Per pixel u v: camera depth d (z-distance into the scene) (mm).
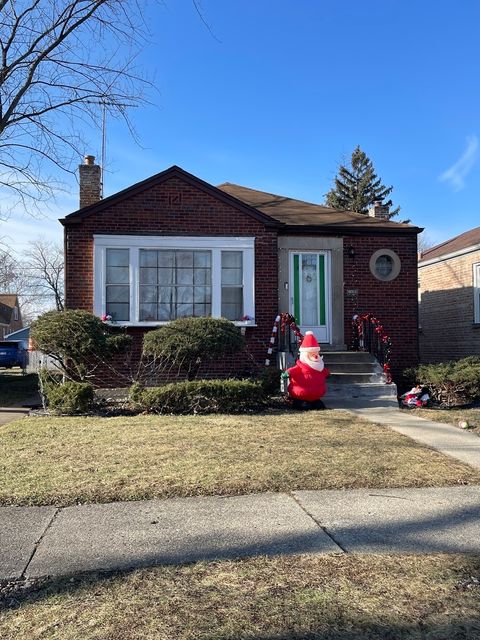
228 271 12383
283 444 7160
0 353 28219
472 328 16875
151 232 12023
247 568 3740
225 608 3238
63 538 4262
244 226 12414
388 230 13617
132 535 4309
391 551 4020
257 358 12320
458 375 10477
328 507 4934
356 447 7066
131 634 2980
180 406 9641
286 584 3520
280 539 4219
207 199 12289
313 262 13461
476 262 16750
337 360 12273
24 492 5285
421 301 20438
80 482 5578
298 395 10070
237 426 8297
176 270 12148
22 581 3600
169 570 3715
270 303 12477
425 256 20344
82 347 9914
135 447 6961
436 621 3109
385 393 11234
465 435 7941
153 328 11898
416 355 13594
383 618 3137
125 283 11961
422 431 8195
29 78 12164
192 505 4984
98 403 10484
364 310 13500
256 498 5176
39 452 6789
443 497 5234
